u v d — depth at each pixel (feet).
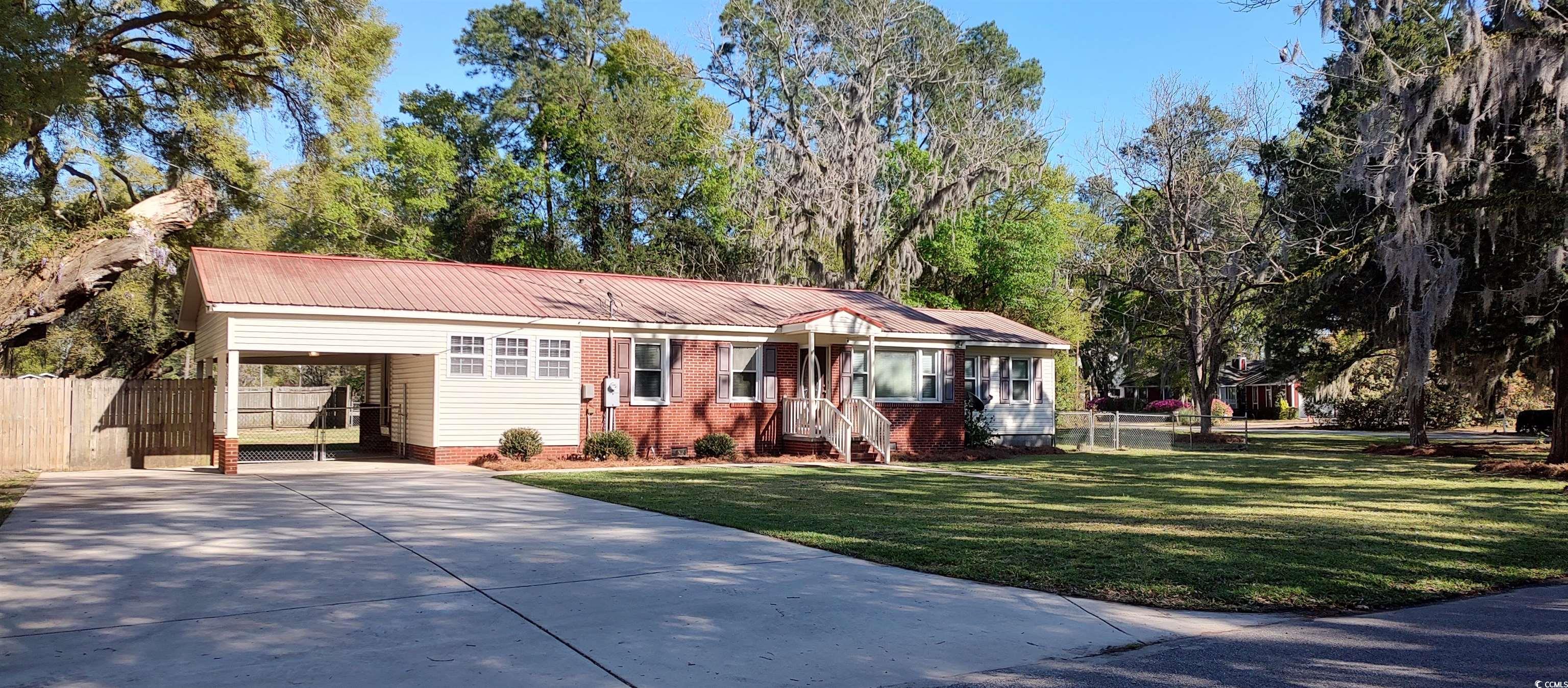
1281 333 111.86
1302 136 114.62
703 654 20.98
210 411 72.79
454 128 169.07
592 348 77.56
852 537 36.14
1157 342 176.65
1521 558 32.60
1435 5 83.30
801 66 138.21
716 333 83.15
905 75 146.92
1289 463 82.84
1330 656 21.16
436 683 18.69
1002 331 100.78
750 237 136.56
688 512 43.39
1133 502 50.03
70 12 55.67
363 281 74.64
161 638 21.67
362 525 38.96
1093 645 22.22
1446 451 92.84
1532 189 64.95
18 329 51.37
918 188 133.28
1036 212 147.95
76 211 83.87
